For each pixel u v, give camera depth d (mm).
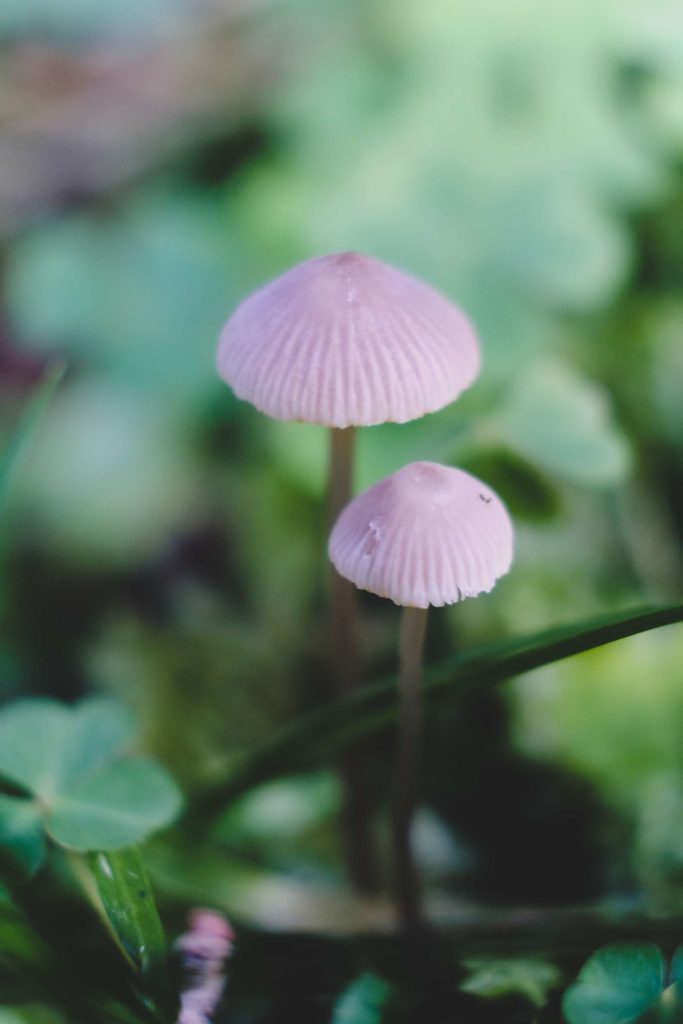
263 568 244
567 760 203
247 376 166
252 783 184
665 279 260
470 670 172
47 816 168
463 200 253
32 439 278
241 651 234
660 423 241
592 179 259
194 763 220
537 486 198
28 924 160
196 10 394
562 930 177
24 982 159
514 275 243
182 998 165
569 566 225
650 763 200
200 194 313
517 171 257
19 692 238
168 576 260
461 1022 162
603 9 270
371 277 166
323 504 243
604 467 196
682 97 262
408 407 164
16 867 164
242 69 365
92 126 358
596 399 199
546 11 273
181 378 265
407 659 170
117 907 162
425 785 207
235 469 267
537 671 206
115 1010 159
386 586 160
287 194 276
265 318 166
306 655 232
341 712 178
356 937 182
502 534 163
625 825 198
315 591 239
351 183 266
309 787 208
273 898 195
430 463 163
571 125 263
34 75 379
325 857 203
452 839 203
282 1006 165
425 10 283
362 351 164
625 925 176
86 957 162
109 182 339
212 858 195
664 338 247
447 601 160
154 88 370
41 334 273
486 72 272
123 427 272
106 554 261
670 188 261
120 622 241
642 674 204
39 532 265
